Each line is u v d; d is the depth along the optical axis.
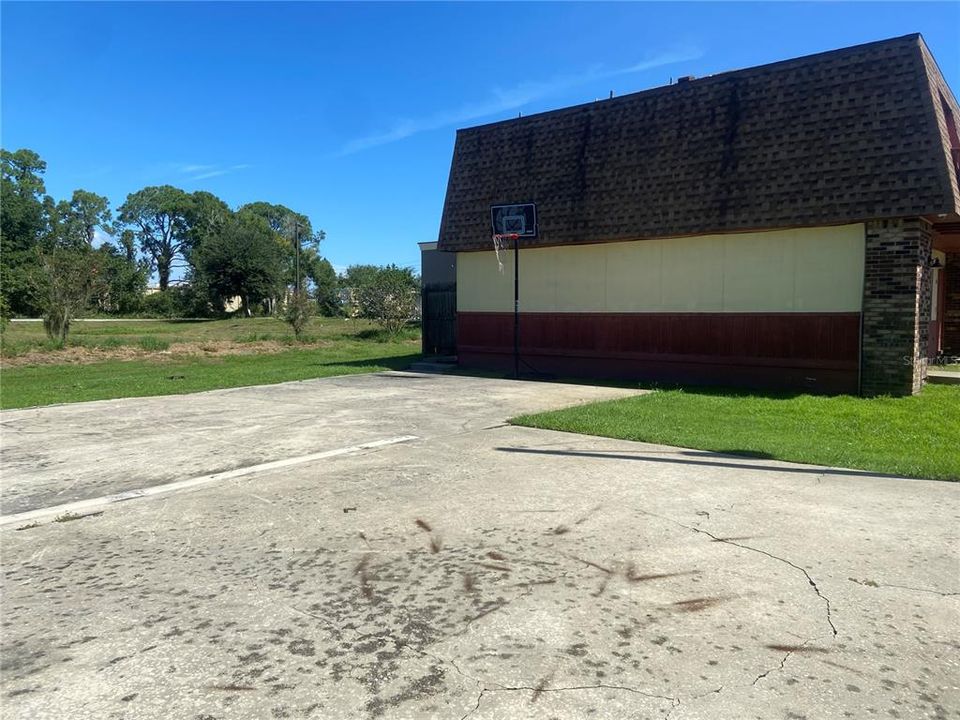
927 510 5.51
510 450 7.93
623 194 14.42
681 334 14.15
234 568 4.44
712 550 4.65
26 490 6.40
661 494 6.03
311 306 30.17
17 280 59.22
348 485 6.46
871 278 11.73
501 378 15.74
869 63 11.80
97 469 7.21
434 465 7.21
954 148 12.05
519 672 3.14
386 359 20.97
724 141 13.25
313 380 15.66
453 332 21.88
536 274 16.36
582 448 8.02
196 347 25.34
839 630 3.52
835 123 11.97
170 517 5.56
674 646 3.37
